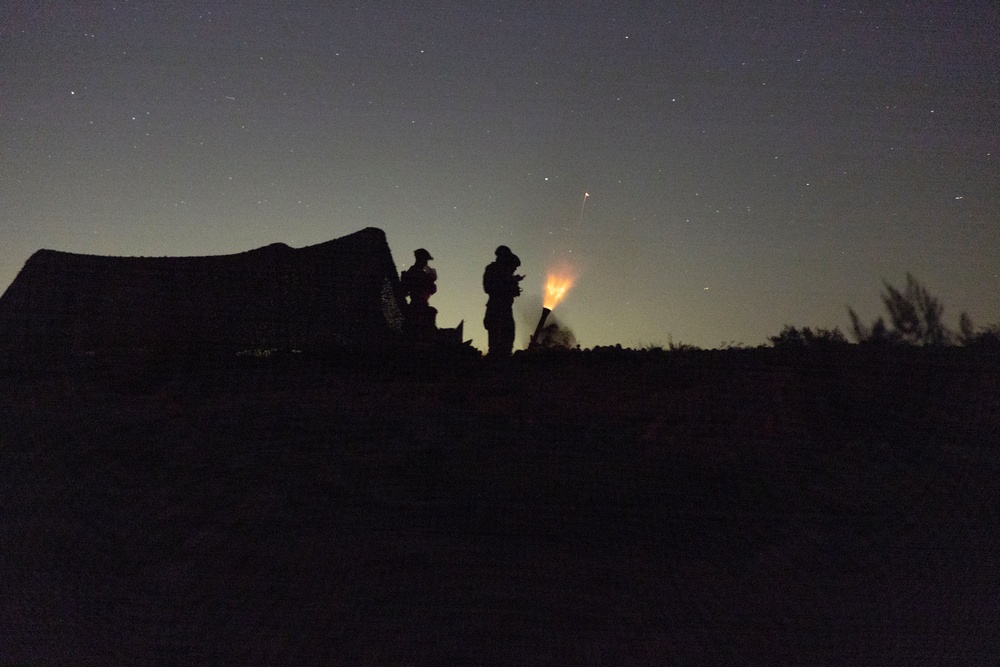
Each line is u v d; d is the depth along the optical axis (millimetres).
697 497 6238
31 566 5188
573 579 4945
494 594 4727
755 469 6738
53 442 7738
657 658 4066
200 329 12680
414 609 4535
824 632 4352
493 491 6348
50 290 13188
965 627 4398
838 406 7977
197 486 6520
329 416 8219
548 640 4219
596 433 7570
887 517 5859
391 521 5797
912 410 7773
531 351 10883
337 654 4066
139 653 4105
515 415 8133
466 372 9961
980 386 8234
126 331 12633
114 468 6988
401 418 8109
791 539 5551
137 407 8953
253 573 5008
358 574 4973
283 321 12961
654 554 5336
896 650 4164
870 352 9672
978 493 6141
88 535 5660
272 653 4086
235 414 8398
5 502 6293
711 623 4441
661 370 9508
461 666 3957
